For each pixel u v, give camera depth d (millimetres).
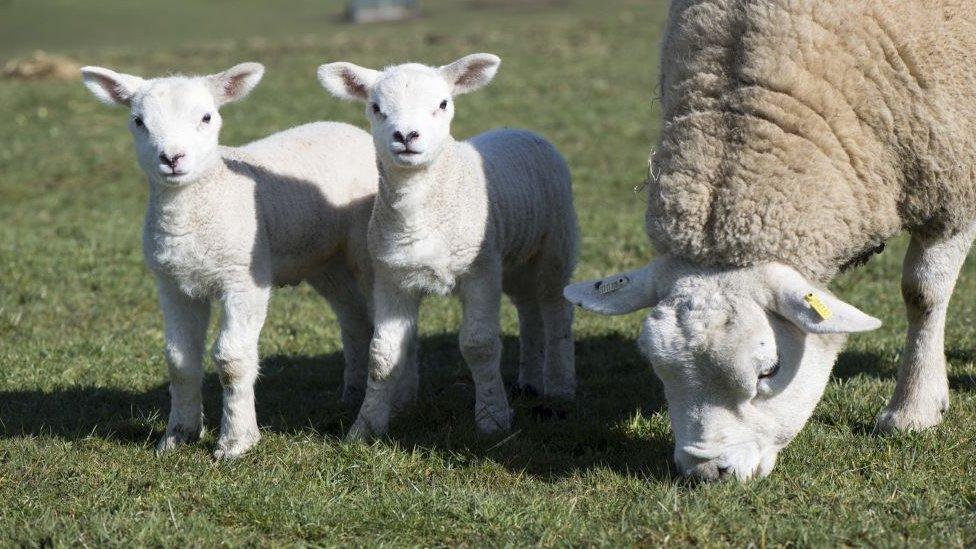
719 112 5555
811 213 5379
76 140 19781
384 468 6051
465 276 6680
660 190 5602
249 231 6496
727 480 5434
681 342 5262
